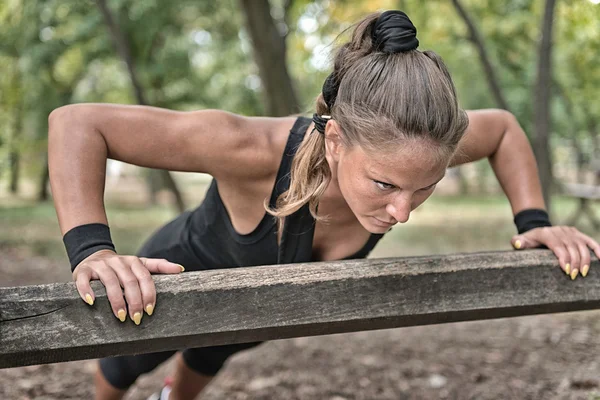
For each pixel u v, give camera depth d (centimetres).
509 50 957
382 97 126
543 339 399
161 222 1214
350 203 139
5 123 1272
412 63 129
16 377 325
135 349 121
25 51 1211
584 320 448
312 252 175
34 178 1717
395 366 353
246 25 620
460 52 1166
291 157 158
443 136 125
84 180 141
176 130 150
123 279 119
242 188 164
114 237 976
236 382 331
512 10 843
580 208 938
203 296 123
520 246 165
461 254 148
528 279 150
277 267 132
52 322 114
